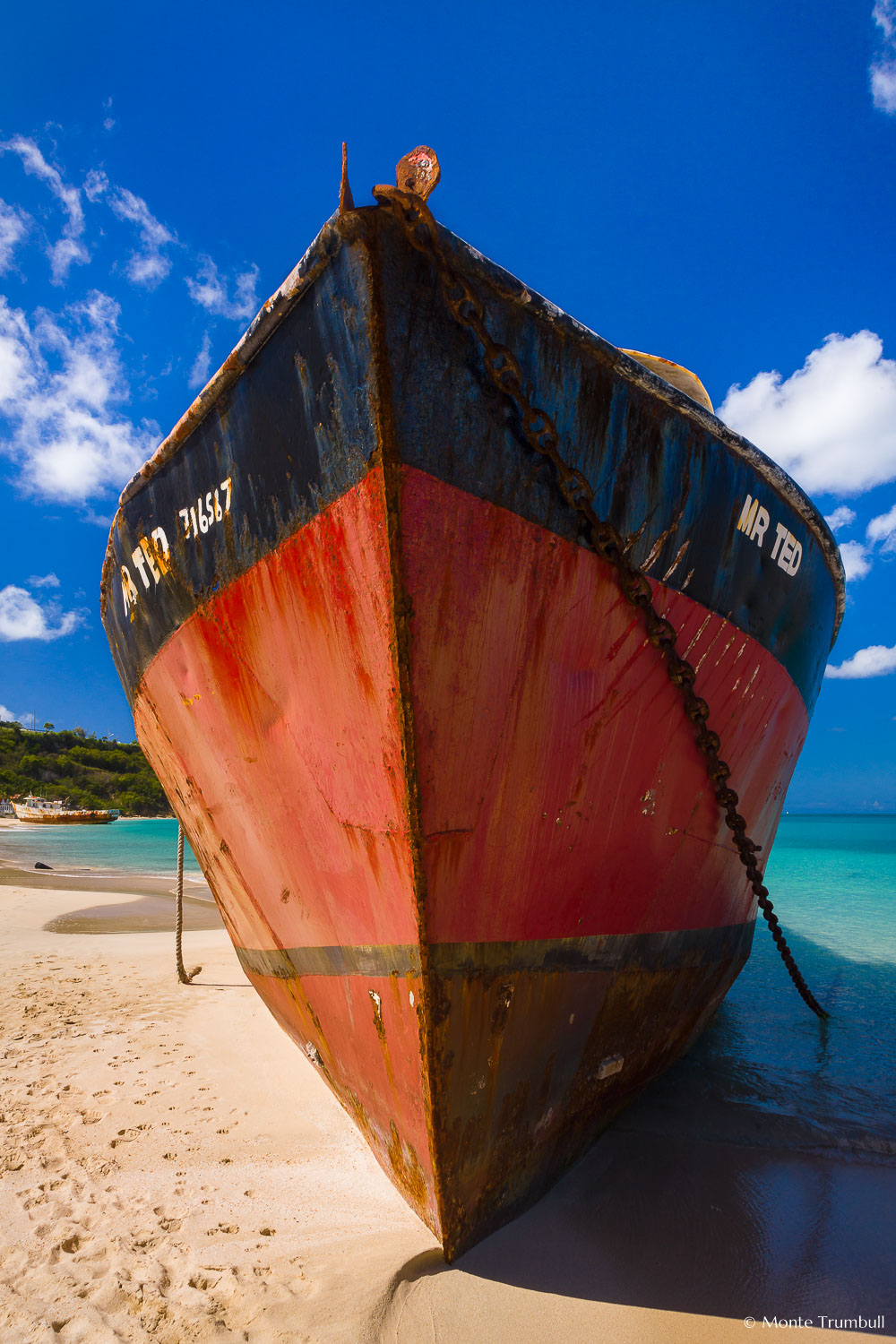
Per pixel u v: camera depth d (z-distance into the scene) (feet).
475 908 7.68
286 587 7.62
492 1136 8.36
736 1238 8.96
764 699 11.16
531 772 7.77
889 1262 8.61
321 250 6.14
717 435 8.74
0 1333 6.92
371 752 7.28
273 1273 7.81
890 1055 15.84
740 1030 17.90
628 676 8.46
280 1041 15.97
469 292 6.30
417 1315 7.27
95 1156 10.64
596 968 9.30
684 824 10.02
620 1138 11.56
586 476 7.57
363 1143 10.82
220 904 14.07
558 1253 8.41
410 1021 7.73
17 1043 16.06
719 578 9.35
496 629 7.13
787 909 42.29
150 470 9.30
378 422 6.14
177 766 12.18
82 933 32.63
